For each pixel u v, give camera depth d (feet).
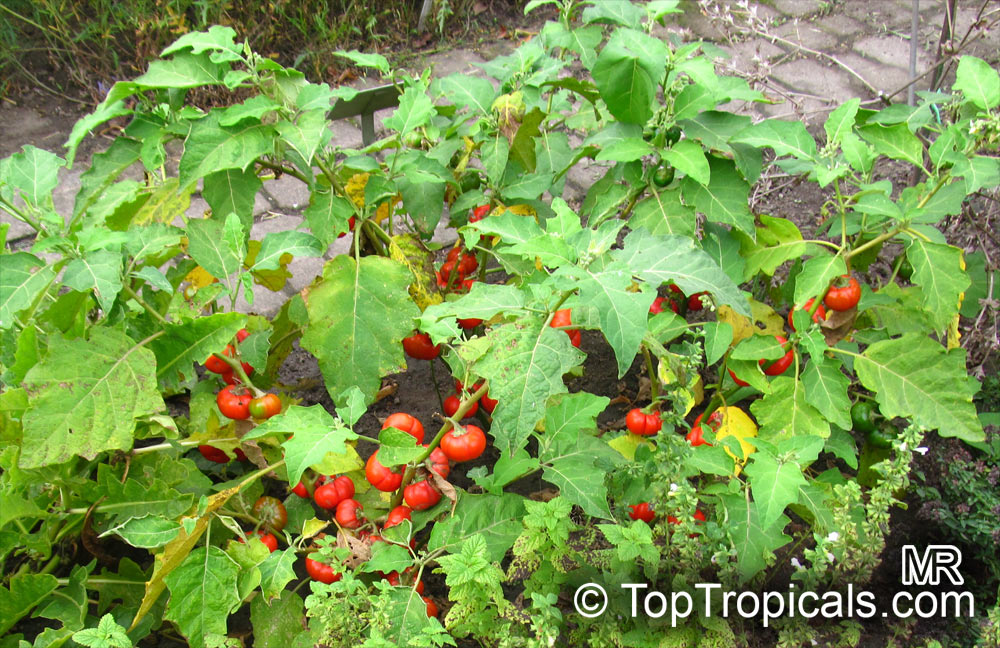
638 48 3.69
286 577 3.04
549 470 3.36
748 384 3.95
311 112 3.49
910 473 4.23
